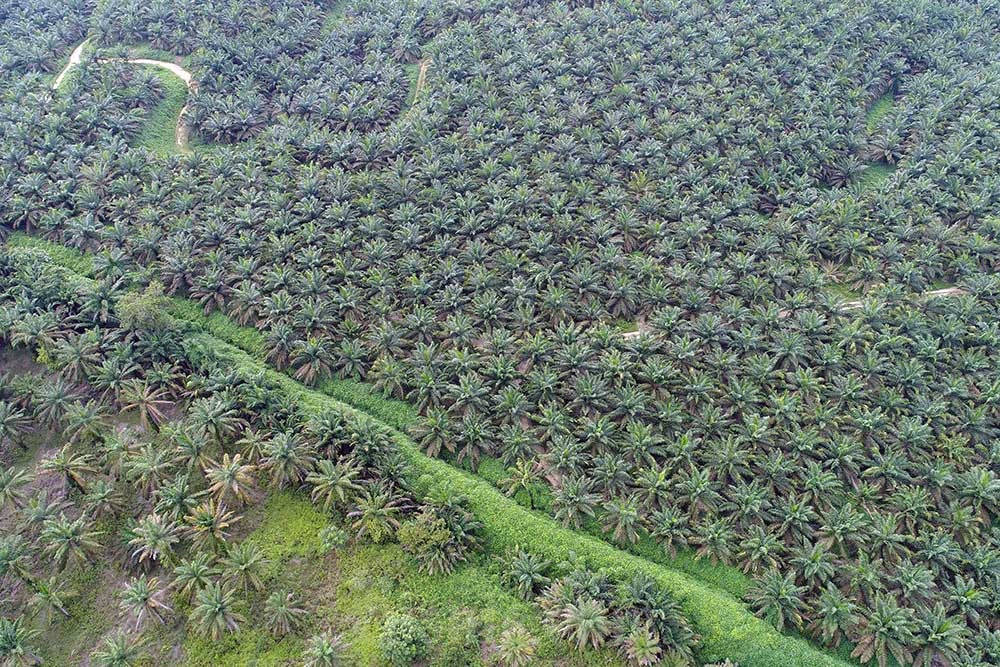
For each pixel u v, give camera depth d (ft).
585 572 140.26
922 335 173.06
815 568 135.23
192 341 179.22
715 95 234.79
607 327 176.35
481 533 150.41
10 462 163.53
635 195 208.54
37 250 193.06
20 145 219.20
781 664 129.59
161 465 148.87
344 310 183.32
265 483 157.79
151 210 202.39
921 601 133.90
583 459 153.17
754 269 189.37
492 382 166.50
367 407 169.37
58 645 139.64
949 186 207.31
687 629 133.28
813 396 162.30
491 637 137.69
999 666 124.98
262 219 203.72
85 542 140.77
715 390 162.71
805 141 217.97
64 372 168.96
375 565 146.61
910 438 153.48
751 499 143.54
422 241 200.23
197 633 138.21
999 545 140.36
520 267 189.67
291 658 135.54
